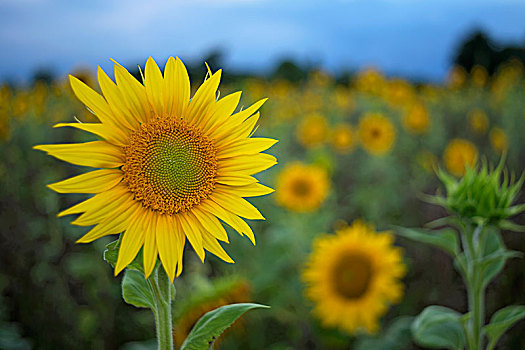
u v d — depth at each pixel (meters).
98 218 1.33
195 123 1.50
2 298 4.14
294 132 9.39
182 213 1.43
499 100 11.02
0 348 3.54
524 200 5.25
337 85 16.34
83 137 4.58
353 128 10.50
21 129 7.12
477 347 2.36
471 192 2.22
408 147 8.84
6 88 8.37
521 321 3.81
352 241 3.81
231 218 1.46
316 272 3.80
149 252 1.36
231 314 1.45
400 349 3.44
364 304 3.70
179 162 1.42
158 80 1.44
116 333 4.07
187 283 3.22
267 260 4.40
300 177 4.83
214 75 1.51
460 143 7.07
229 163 1.50
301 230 4.75
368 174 7.11
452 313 2.39
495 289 4.29
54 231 4.64
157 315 1.46
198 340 1.44
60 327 4.27
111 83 1.38
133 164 1.39
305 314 4.11
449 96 12.48
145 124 1.42
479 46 16.53
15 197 5.53
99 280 4.07
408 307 4.30
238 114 1.52
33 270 4.59
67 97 7.99
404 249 4.96
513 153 7.79
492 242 2.46
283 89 12.25
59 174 5.75
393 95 10.48
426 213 5.83
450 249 2.41
